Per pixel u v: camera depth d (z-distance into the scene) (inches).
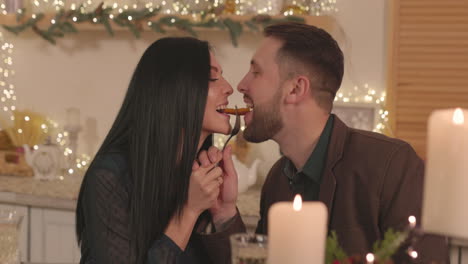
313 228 27.0
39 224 115.0
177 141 57.2
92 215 56.4
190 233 57.1
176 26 123.4
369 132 63.4
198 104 57.1
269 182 66.7
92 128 136.5
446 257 54.9
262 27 119.4
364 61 121.0
